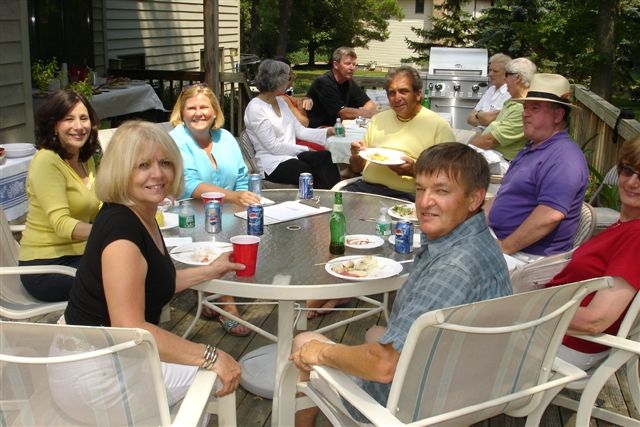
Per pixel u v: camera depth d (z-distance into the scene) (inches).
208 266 90.4
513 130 202.2
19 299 113.1
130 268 73.2
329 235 112.3
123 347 59.7
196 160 142.7
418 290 70.1
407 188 166.7
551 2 687.1
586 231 125.3
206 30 338.0
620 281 86.5
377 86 344.8
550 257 108.5
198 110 143.0
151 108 336.2
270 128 199.0
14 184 171.6
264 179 201.5
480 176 71.4
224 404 78.2
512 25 629.9
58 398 62.4
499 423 108.2
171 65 524.7
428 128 164.9
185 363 73.4
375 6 1163.3
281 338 100.7
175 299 155.3
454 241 72.3
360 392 71.0
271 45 1154.7
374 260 96.3
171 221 117.4
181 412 67.6
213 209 112.0
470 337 66.7
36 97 278.4
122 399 63.4
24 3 252.5
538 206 124.3
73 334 59.2
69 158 122.4
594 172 213.2
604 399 116.5
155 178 76.8
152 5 484.1
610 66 568.1
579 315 86.7
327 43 1188.5
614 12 556.1
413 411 69.3
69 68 322.0
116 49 440.1
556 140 125.9
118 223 74.7
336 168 208.7
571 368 79.7
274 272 94.0
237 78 343.0
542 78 124.8
